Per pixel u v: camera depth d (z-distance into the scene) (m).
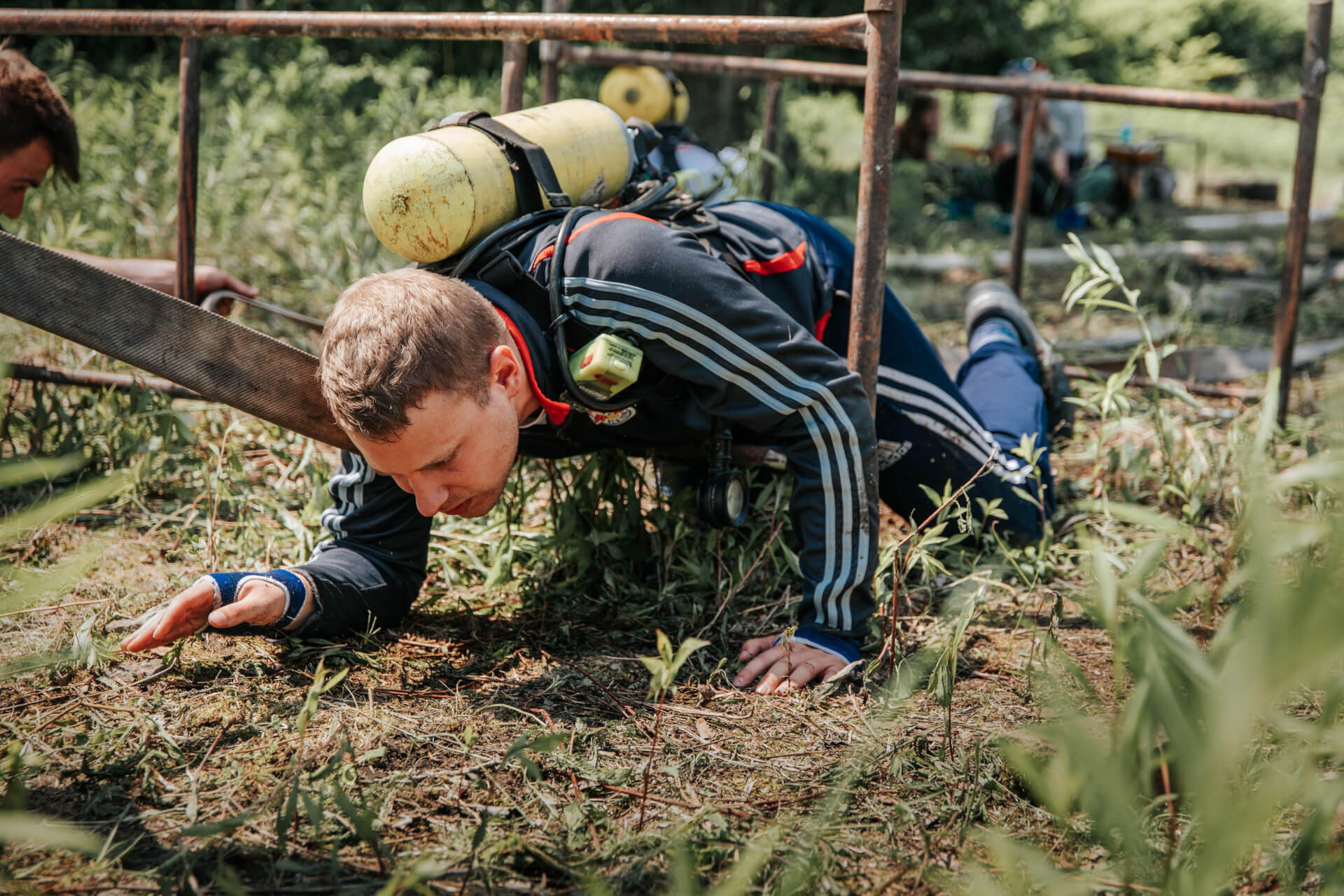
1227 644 1.06
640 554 2.14
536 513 2.43
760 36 1.82
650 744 1.56
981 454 2.20
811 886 1.24
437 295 1.50
